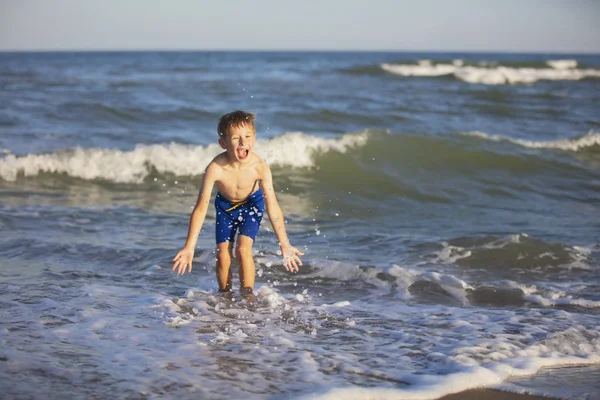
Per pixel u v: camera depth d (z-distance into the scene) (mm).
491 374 2967
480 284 4703
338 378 2926
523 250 5609
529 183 9672
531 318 3934
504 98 22375
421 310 4113
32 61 61625
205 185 4281
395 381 2910
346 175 9656
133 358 3111
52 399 2615
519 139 13281
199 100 19719
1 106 16516
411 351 3311
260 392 2736
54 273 4797
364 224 6957
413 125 15086
